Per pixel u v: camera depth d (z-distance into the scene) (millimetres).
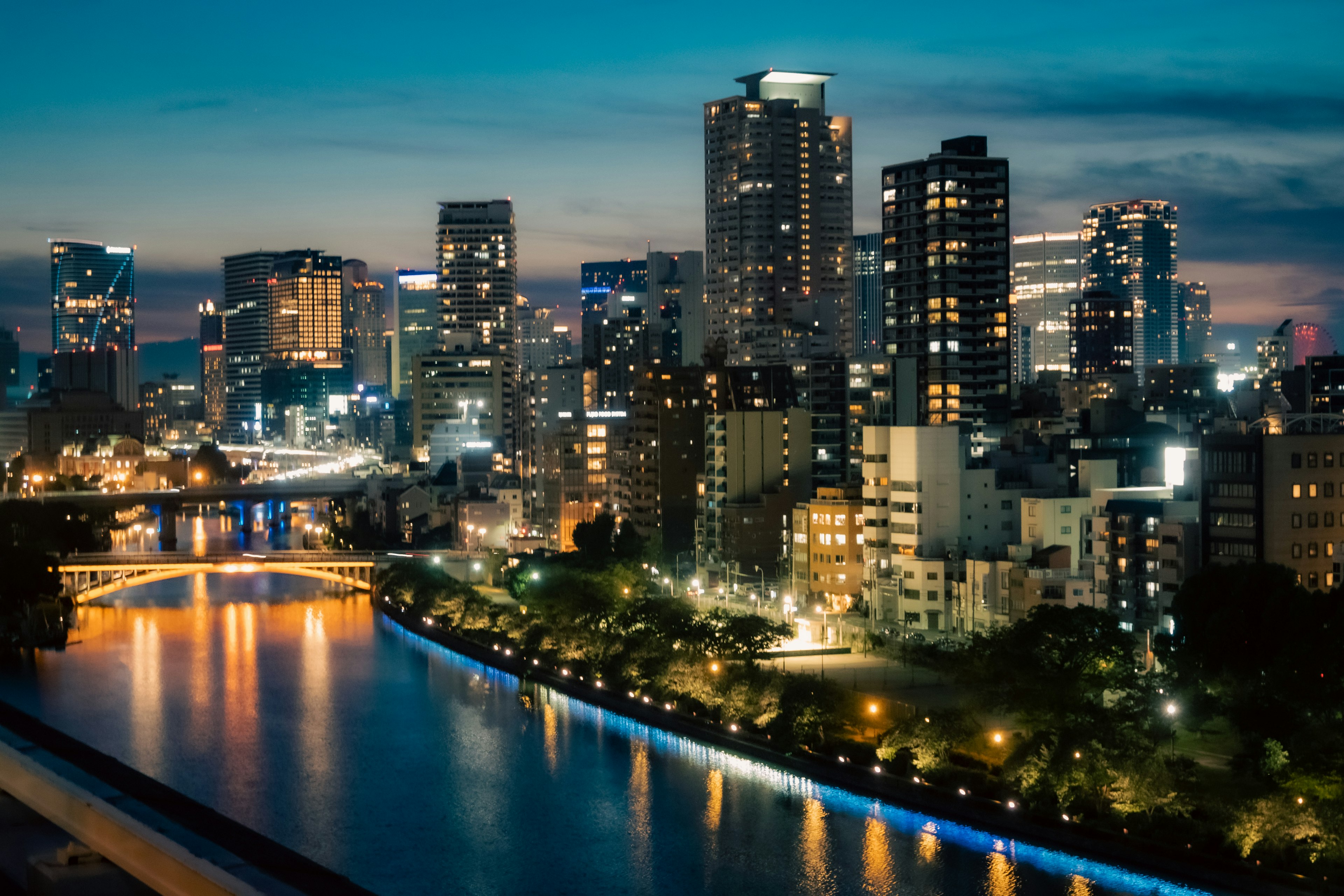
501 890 152875
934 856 159750
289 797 188500
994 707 188125
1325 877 135125
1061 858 156000
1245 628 183500
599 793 189500
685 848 165750
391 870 159250
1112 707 192750
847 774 186375
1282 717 164875
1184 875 144625
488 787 193625
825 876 155125
